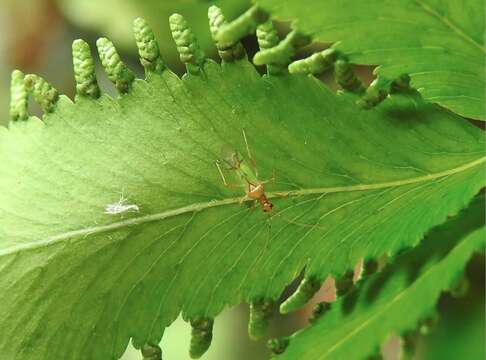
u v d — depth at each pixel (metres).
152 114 0.07
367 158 0.08
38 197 0.07
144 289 0.08
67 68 0.14
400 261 0.08
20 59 0.14
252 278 0.08
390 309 0.08
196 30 0.11
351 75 0.07
